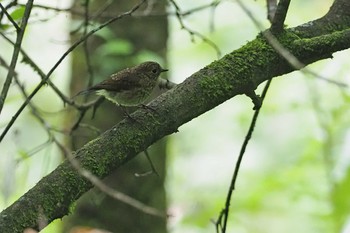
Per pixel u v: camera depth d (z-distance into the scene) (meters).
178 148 20.11
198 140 20.17
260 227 16.72
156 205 12.13
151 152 12.12
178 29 19.41
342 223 13.41
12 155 8.39
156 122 6.32
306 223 16.39
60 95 8.81
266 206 16.41
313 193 14.79
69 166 6.13
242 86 6.49
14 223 5.84
